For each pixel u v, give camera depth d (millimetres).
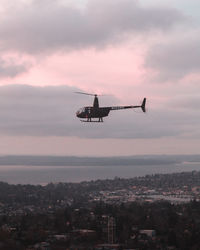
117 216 173125
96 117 109875
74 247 136000
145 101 113875
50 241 142125
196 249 135125
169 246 139125
